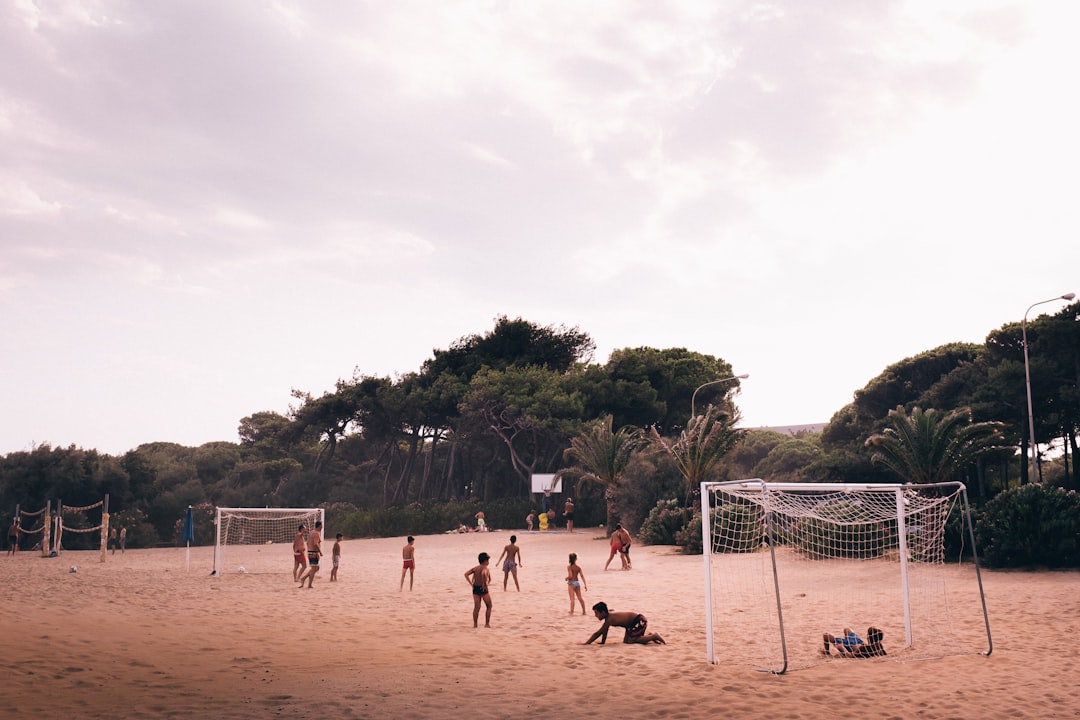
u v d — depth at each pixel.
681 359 65.94
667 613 16.81
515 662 11.55
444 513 57.56
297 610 17.72
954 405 50.81
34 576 27.70
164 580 25.77
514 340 71.19
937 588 20.02
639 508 39.69
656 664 11.45
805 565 25.11
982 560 24.16
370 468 81.44
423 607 18.28
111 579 26.30
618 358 65.00
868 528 26.12
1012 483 55.56
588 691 9.69
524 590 21.56
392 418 70.38
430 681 10.17
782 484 11.66
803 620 15.62
